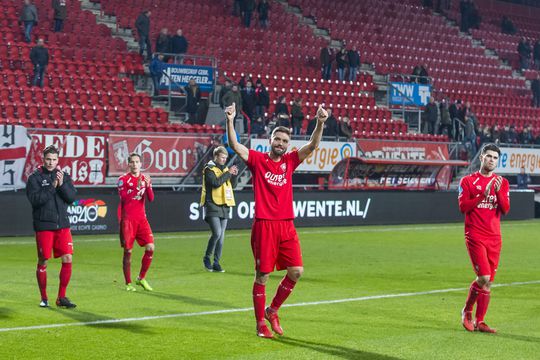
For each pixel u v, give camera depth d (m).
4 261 19.70
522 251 24.11
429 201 35.75
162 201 28.94
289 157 11.08
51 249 13.18
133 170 15.32
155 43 43.44
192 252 22.41
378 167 34.50
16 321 11.96
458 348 10.41
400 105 46.03
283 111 37.78
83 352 9.95
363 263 20.28
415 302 14.20
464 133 41.62
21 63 36.84
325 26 53.50
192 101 36.28
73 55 38.78
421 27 59.38
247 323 12.00
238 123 35.66
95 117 34.91
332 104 44.78
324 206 32.78
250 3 47.72
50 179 13.13
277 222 10.95
